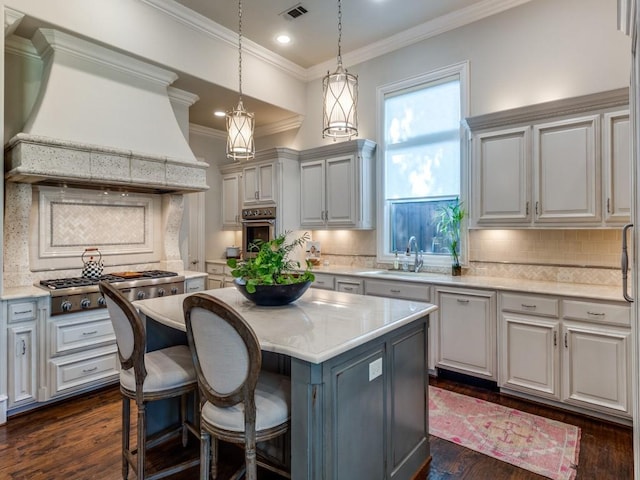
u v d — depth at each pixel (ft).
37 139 9.09
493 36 11.85
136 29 11.10
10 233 10.02
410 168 13.98
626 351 8.14
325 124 7.78
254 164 17.15
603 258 10.02
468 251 12.36
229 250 19.11
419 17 12.65
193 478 6.75
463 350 10.66
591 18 10.21
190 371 6.36
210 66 13.08
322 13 12.36
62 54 10.09
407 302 7.65
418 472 6.85
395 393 6.26
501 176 10.52
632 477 6.68
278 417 5.02
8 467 7.02
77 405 9.55
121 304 5.90
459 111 12.68
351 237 15.69
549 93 10.84
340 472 4.99
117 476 6.78
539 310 9.30
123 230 12.91
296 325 5.85
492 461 7.21
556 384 9.09
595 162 9.09
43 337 9.29
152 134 11.64
